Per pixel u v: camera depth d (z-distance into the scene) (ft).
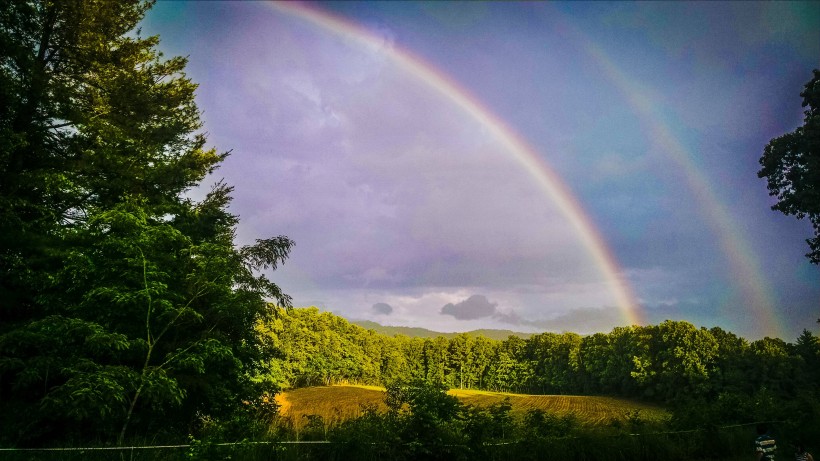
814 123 76.84
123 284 28.81
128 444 27.53
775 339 239.71
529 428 39.32
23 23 44.57
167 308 29.19
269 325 40.42
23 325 30.42
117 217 29.04
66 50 50.26
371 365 416.87
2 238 34.45
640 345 281.54
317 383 369.50
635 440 42.93
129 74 53.47
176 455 25.31
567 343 418.51
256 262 36.32
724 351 243.81
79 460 24.59
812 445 51.98
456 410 33.30
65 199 41.09
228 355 32.37
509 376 457.27
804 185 82.02
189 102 60.54
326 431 31.58
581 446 39.22
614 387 322.14
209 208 49.37
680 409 53.01
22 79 41.55
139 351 30.55
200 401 36.96
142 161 46.57
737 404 58.59
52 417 27.76
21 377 26.43
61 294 30.53
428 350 494.18
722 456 47.50
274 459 27.84
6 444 27.50
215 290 33.01
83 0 48.34
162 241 32.17
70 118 43.60
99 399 25.36
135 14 56.24
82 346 28.37
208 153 59.47
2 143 35.65
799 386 219.00
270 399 42.80
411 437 30.86
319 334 349.82
